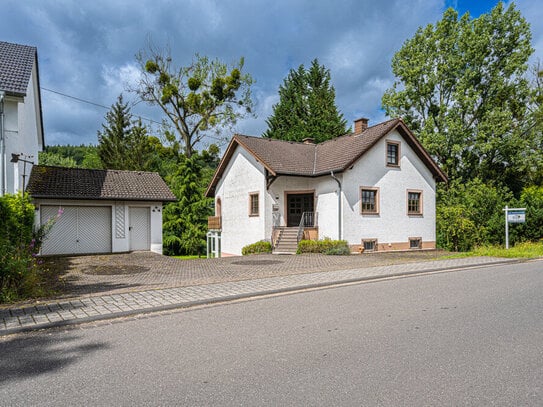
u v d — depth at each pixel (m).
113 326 6.10
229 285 9.46
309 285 9.41
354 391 3.64
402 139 22.97
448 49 30.62
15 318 6.41
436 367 4.20
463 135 29.70
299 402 3.43
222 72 37.31
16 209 10.55
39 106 21.58
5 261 8.09
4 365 4.48
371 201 21.66
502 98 31.28
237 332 5.65
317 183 21.91
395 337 5.27
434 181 24.41
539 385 3.74
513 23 29.53
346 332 5.53
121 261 15.91
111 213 20.08
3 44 18.00
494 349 4.76
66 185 19.36
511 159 31.22
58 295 8.43
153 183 22.23
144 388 3.80
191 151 37.47
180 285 9.52
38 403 3.51
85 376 4.12
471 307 7.00
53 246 18.66
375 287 9.34
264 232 21.48
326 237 20.44
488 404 3.35
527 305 7.13
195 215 33.78
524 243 20.52
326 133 40.34
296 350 4.82
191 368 4.29
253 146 22.84
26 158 17.61
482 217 24.58
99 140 43.06
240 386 3.80
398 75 32.88
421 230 23.50
